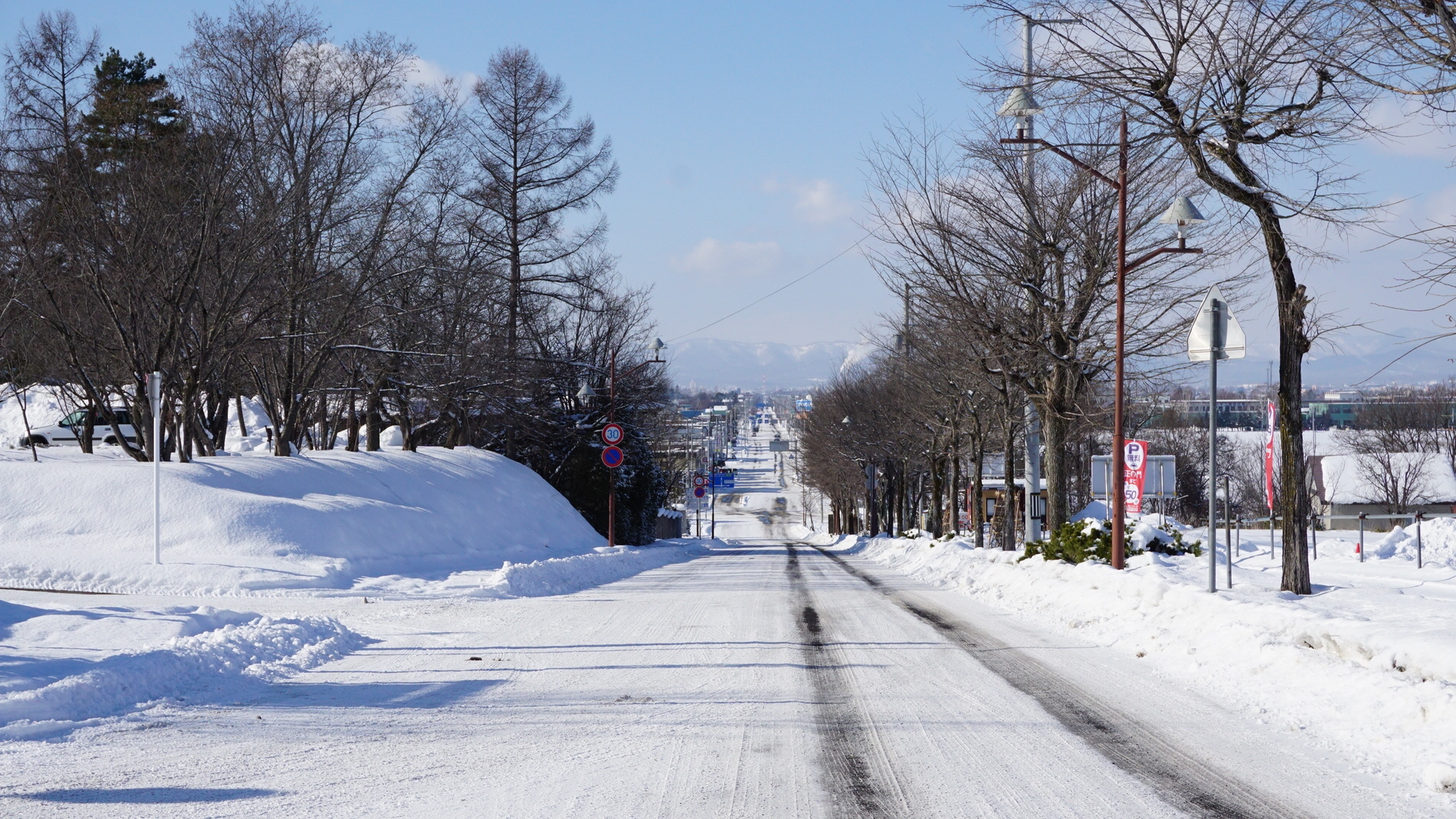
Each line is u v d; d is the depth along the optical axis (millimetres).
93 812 6930
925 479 87250
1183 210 20000
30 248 30031
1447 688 9492
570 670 13086
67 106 33188
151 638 13625
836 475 95125
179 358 32344
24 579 22516
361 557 27750
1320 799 7336
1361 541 27984
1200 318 16906
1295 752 8727
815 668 13195
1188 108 16422
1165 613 15844
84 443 36250
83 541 25156
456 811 7004
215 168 31625
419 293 43812
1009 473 42938
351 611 19922
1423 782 7746
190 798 7312
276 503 27875
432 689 11750
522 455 64750
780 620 18953
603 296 63781
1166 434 89188
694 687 11836
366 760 8461
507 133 55125
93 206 30562
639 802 7270
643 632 17156
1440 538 30781
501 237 54219
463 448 50188
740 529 162375
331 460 35688
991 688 11727
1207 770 8125
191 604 17953
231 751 8773
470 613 20141
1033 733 9438
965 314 28703
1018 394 38844
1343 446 101125
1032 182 28516
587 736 9367
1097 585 19125
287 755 8641
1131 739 9188
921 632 17016
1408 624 11891
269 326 36000
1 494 26516
